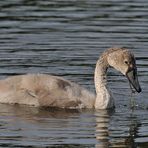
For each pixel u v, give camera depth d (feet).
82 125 48.01
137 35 71.72
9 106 53.36
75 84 54.65
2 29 73.61
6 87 54.70
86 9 82.99
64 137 44.98
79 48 67.00
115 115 50.93
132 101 54.54
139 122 48.91
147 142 44.47
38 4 86.02
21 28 74.13
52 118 49.93
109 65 53.98
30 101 53.83
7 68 60.64
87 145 43.52
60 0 88.33
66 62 62.69
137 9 82.99
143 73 60.44
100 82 53.62
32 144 43.50
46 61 63.00
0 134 45.52
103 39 70.08
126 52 53.52
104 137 45.16
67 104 53.36
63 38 70.28
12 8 83.51
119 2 87.04
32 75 54.85
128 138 44.96
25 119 49.47
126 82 59.00
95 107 53.31
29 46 67.41
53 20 77.56
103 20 77.82
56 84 53.98
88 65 62.03
